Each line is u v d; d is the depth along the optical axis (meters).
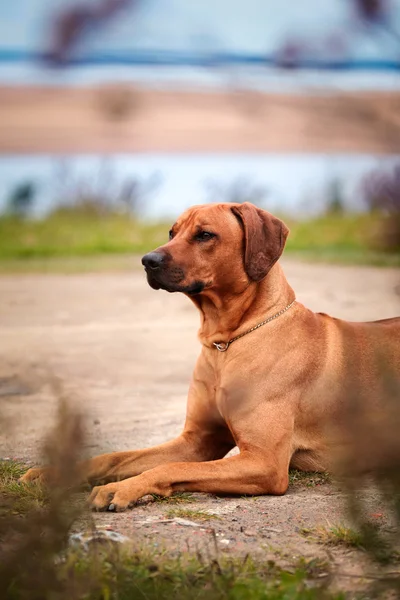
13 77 24.69
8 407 7.50
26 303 14.13
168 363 9.76
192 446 5.46
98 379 8.91
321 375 5.17
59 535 3.09
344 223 22.42
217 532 4.00
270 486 4.82
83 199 25.27
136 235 22.77
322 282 15.51
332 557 3.47
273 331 5.22
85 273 17.91
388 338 5.42
